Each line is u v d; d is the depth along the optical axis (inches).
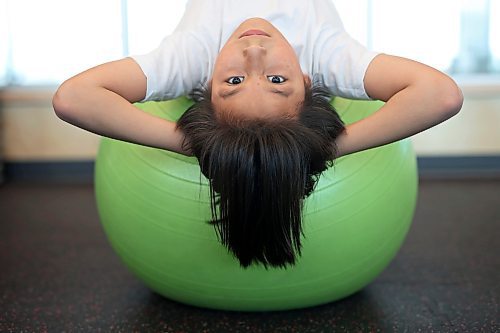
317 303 50.7
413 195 51.6
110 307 53.1
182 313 51.6
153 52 45.4
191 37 48.1
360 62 43.5
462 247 67.7
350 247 47.0
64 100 38.8
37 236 74.2
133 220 47.5
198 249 46.1
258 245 40.7
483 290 55.6
